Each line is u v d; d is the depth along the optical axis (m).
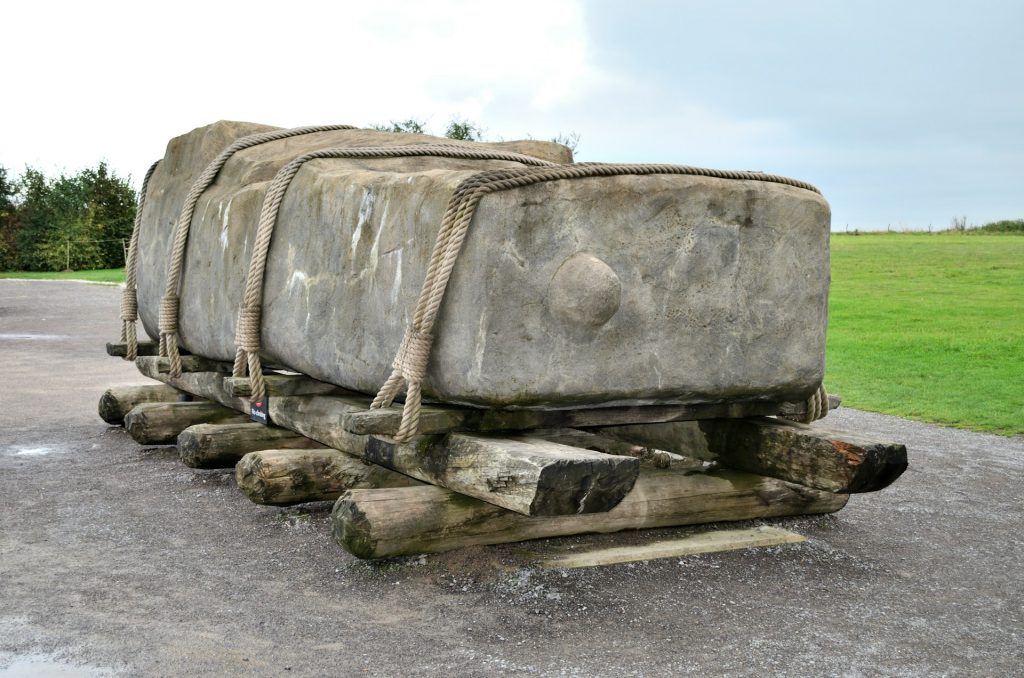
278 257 4.17
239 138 5.21
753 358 3.60
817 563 3.64
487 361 3.14
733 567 3.55
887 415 7.52
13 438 5.80
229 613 3.04
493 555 3.50
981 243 30.09
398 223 3.46
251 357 4.23
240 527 3.95
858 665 2.75
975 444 6.35
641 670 2.67
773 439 3.72
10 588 3.25
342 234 3.78
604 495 3.03
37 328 13.30
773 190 3.56
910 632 3.01
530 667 2.67
